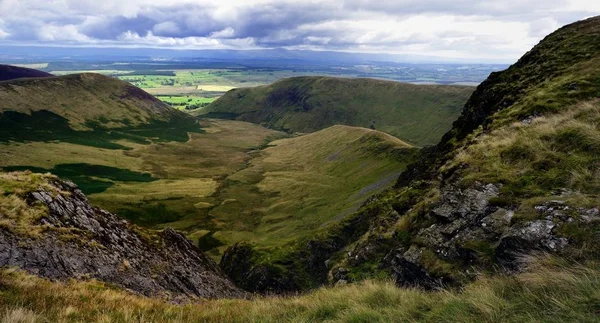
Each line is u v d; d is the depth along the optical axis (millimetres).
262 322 10867
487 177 16219
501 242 11664
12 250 16750
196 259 34625
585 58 30922
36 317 9453
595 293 6426
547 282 7645
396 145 165750
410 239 19344
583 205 10766
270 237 95188
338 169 163250
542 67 34438
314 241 64750
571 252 9312
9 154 159125
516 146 17312
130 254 24531
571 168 13430
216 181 160250
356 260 26844
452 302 8328
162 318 11781
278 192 140250
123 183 145750
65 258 18594
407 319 8438
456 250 13984
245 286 62969
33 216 19969
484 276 10242
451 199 16906
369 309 9383
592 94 21297
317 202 120375
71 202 24172
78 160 169875
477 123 38188
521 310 7074
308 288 56156
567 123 16812
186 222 109000
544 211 11438
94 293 14477
